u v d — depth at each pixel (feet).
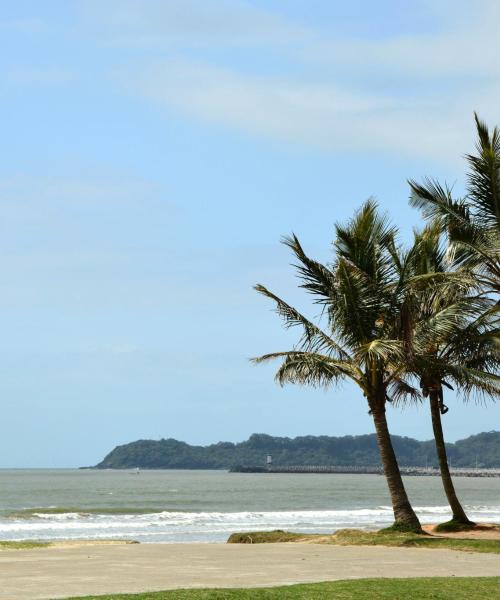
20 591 50.67
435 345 112.57
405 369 109.60
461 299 106.42
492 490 560.61
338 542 104.53
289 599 49.08
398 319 106.42
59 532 183.93
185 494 466.70
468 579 61.05
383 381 110.42
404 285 106.73
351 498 423.64
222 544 103.60
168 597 47.88
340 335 109.50
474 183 101.55
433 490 566.77
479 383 107.86
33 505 349.20
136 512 292.40
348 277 105.70
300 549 93.45
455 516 120.57
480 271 106.83
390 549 93.25
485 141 98.99
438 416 122.52
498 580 60.70
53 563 71.92
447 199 104.37
